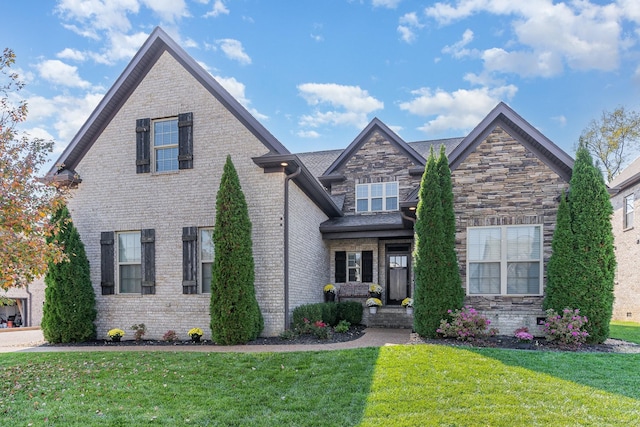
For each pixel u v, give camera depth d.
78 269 11.20
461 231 10.51
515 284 10.18
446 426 4.53
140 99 11.83
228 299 9.66
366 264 14.86
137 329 10.89
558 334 8.77
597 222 9.31
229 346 9.42
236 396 5.70
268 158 10.45
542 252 10.04
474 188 10.52
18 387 6.34
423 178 10.12
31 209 6.32
